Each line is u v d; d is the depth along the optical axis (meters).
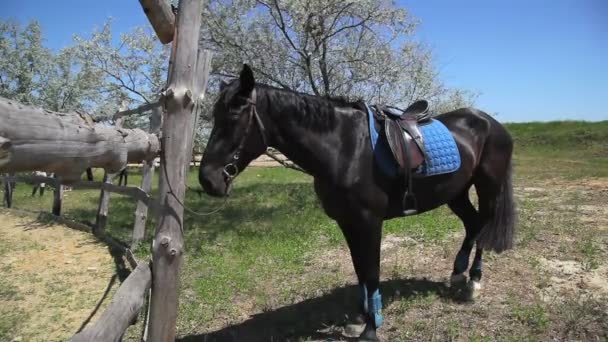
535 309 3.64
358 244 3.22
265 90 2.95
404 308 3.83
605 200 8.36
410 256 5.23
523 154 20.94
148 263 2.60
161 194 2.43
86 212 8.71
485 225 4.07
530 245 5.40
